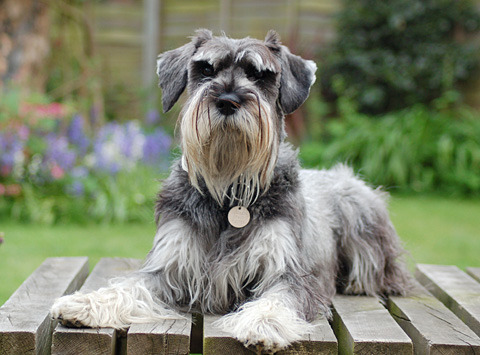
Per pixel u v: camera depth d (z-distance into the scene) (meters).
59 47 9.88
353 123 11.23
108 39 12.32
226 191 3.37
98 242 6.70
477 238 7.33
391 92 12.28
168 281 3.36
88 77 9.48
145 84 12.27
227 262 3.29
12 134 7.71
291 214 3.37
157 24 12.38
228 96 3.20
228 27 12.36
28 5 8.70
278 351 2.80
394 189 10.27
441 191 10.38
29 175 7.86
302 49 11.75
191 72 3.52
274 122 3.43
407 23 12.08
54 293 3.49
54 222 7.69
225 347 2.79
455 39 12.22
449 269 4.54
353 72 12.25
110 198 7.88
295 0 12.20
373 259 4.01
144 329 2.88
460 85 12.11
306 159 10.66
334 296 3.90
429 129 10.71
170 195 3.45
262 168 3.31
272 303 2.96
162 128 9.95
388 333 2.93
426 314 3.40
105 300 3.01
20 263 5.87
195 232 3.35
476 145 10.52
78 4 10.46
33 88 8.98
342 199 4.12
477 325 3.29
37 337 2.82
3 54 8.59
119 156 8.18
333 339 2.84
